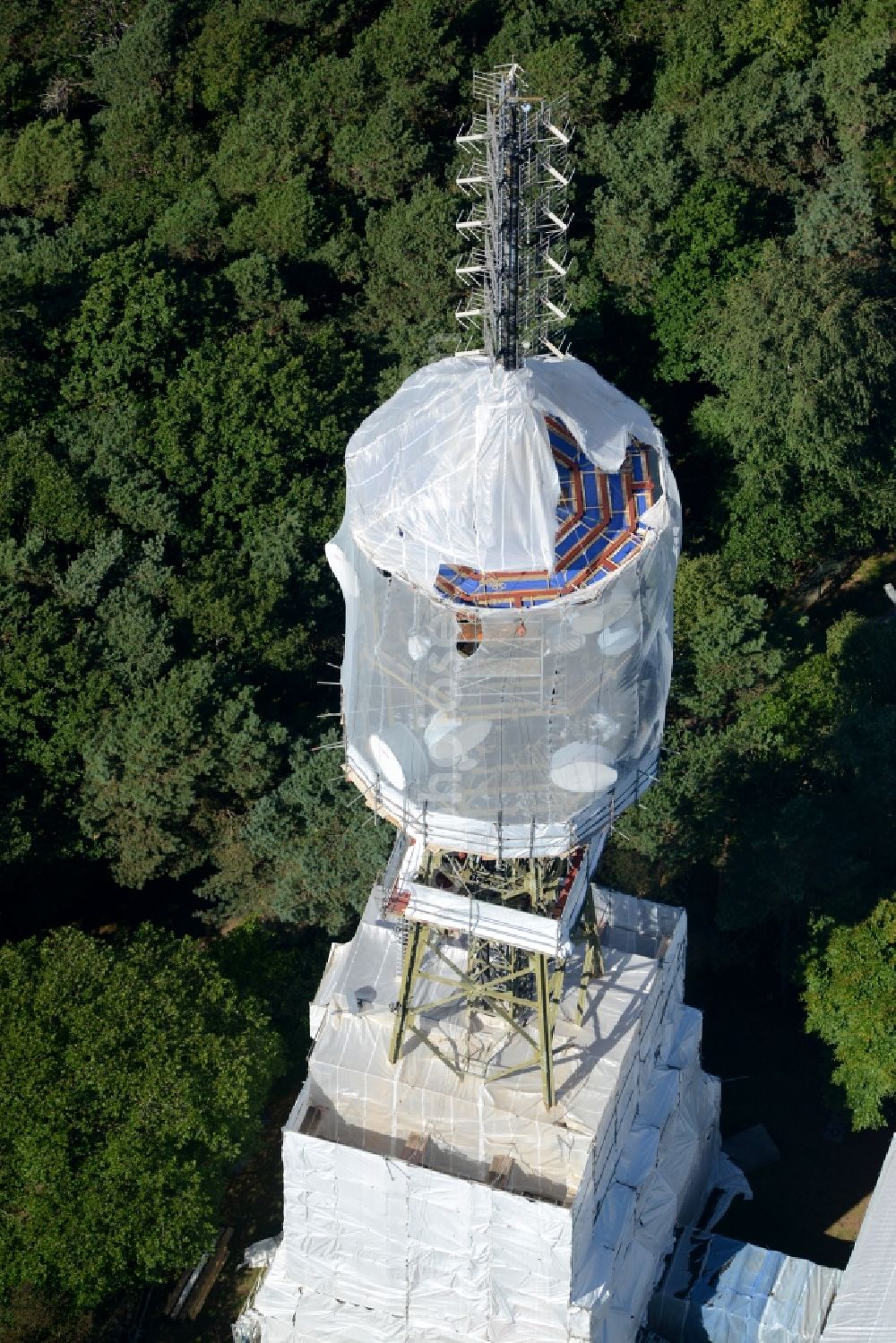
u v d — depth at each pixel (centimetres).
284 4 14112
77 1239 7525
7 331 11456
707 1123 8475
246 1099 7944
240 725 9588
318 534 10806
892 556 12244
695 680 10000
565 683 6469
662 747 9350
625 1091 7494
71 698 9700
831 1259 8494
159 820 9575
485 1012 7544
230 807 9850
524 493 6550
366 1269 7475
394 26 13612
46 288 11962
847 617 10656
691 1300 7806
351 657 6825
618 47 14000
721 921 9338
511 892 6931
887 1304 7419
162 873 9831
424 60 13462
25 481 10556
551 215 6694
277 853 9394
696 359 12269
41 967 8388
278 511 10862
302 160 13275
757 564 11381
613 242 12350
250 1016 8356
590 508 6838
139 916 10175
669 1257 7994
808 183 13062
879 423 11550
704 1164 8569
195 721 9450
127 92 14138
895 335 11500
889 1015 8438
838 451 11181
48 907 9844
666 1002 7956
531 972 7150
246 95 13925
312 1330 7712
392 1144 7581
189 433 10994
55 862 9719
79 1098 7794
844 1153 8969
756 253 12306
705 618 10119
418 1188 7075
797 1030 9550
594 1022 7544
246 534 10881
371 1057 7500
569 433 6988
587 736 6462
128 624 9875
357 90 13338
